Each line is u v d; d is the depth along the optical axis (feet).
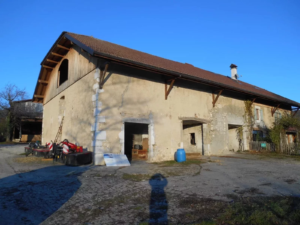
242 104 50.37
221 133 43.91
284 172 23.56
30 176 21.27
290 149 43.93
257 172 23.62
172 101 36.52
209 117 42.24
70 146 29.09
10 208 13.07
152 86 34.19
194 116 39.45
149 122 33.06
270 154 43.09
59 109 43.14
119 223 11.07
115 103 30.14
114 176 21.53
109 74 30.07
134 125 43.09
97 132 28.30
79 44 29.25
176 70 35.14
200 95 41.27
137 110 32.04
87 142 30.25
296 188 17.01
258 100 54.85
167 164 29.86
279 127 48.24
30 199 14.65
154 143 33.30
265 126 55.21
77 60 36.50
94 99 29.45
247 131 49.83
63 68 47.47
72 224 11.02
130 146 42.42
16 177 20.83
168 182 19.20
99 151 28.19
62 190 16.69
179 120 36.91
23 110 87.45
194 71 47.06
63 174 22.27
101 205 13.57
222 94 45.75
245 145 49.03
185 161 32.37
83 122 31.96
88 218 11.71
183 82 38.73
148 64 28.86
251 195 15.24
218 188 17.17
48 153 34.42
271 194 15.44
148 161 32.60
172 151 35.19
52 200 14.51
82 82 33.76
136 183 18.85
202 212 12.21
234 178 20.67
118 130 29.89
